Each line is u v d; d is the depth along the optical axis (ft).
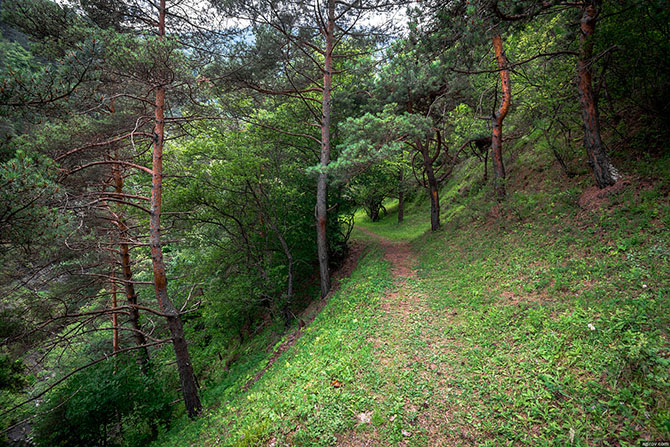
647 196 23.56
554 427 12.60
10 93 18.62
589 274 21.66
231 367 45.29
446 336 22.67
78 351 53.31
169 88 30.42
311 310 45.91
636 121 29.99
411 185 91.45
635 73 26.86
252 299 45.98
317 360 23.02
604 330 15.88
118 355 43.34
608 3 25.85
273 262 57.06
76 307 42.37
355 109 50.47
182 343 33.91
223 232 52.42
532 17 25.81
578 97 29.30
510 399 14.93
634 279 18.49
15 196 15.81
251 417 19.06
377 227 101.91
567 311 19.03
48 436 31.48
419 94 44.68
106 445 33.88
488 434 13.55
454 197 79.82
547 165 42.06
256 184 47.50
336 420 15.93
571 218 29.50
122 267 43.34
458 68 36.45
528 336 18.83
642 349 13.53
